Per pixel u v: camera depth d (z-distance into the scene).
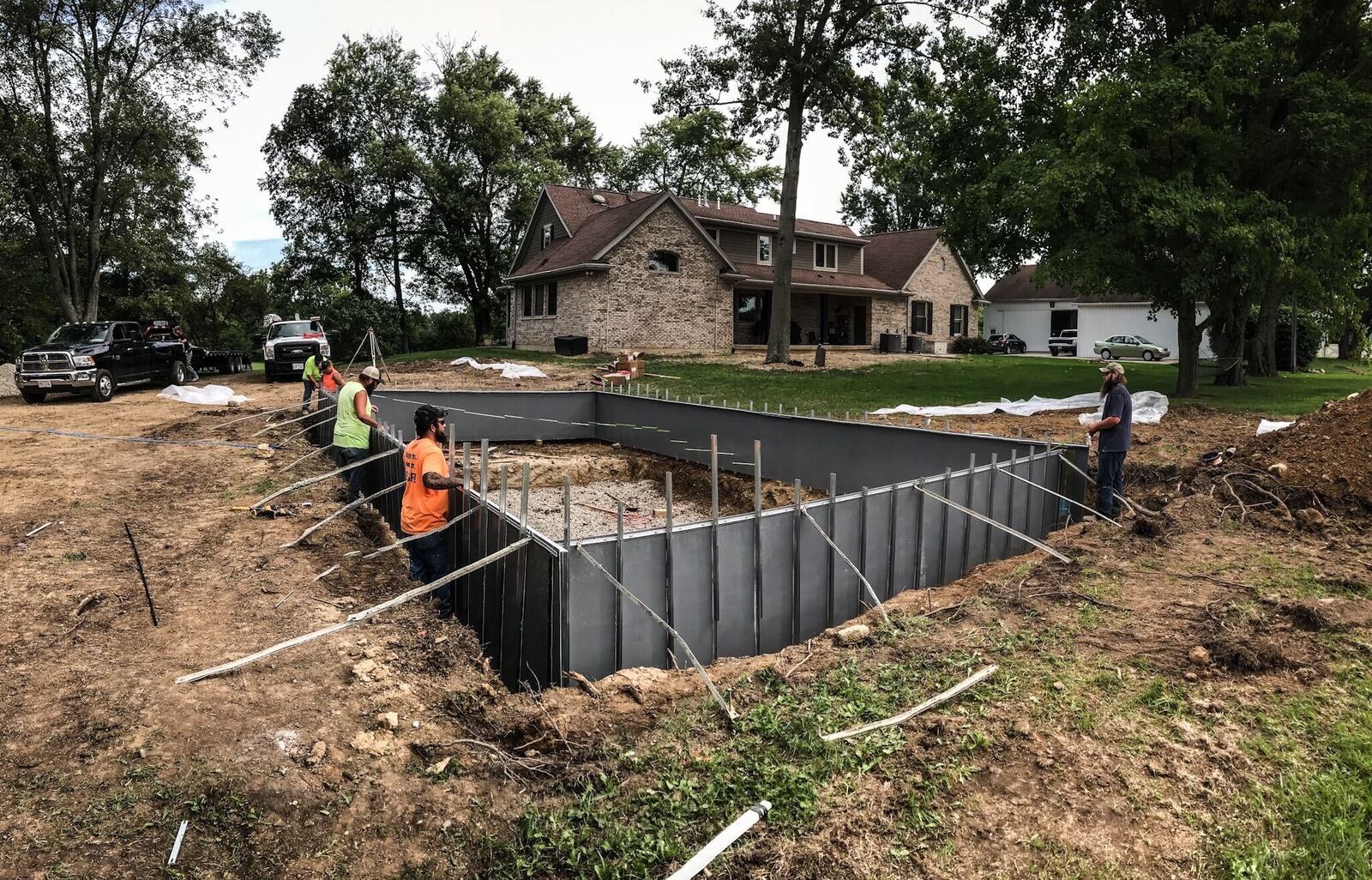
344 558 7.42
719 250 33.31
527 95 44.28
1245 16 17.06
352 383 10.02
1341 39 17.23
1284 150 16.28
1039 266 16.47
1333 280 17.17
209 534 8.10
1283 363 29.94
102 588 6.43
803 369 25.36
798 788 3.76
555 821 3.62
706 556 6.13
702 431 15.27
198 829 3.48
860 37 26.64
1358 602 5.69
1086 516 8.89
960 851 3.44
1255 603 5.75
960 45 22.02
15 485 10.50
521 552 5.95
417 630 5.74
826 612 6.98
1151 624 5.48
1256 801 3.76
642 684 4.95
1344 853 3.48
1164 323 40.56
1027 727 4.22
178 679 4.69
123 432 15.15
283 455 12.41
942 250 43.19
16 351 37.84
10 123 26.33
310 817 3.61
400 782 3.88
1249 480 8.65
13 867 3.20
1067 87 19.25
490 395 17.59
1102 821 3.62
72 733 4.16
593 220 34.94
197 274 43.22
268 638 5.43
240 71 29.16
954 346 41.78
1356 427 8.89
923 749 4.06
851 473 12.28
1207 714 4.37
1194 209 14.71
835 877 3.29
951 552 8.21
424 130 42.03
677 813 3.65
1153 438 12.48
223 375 29.36
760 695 4.69
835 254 40.31
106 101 27.72
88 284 29.27
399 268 44.03
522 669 5.99
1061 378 22.45
